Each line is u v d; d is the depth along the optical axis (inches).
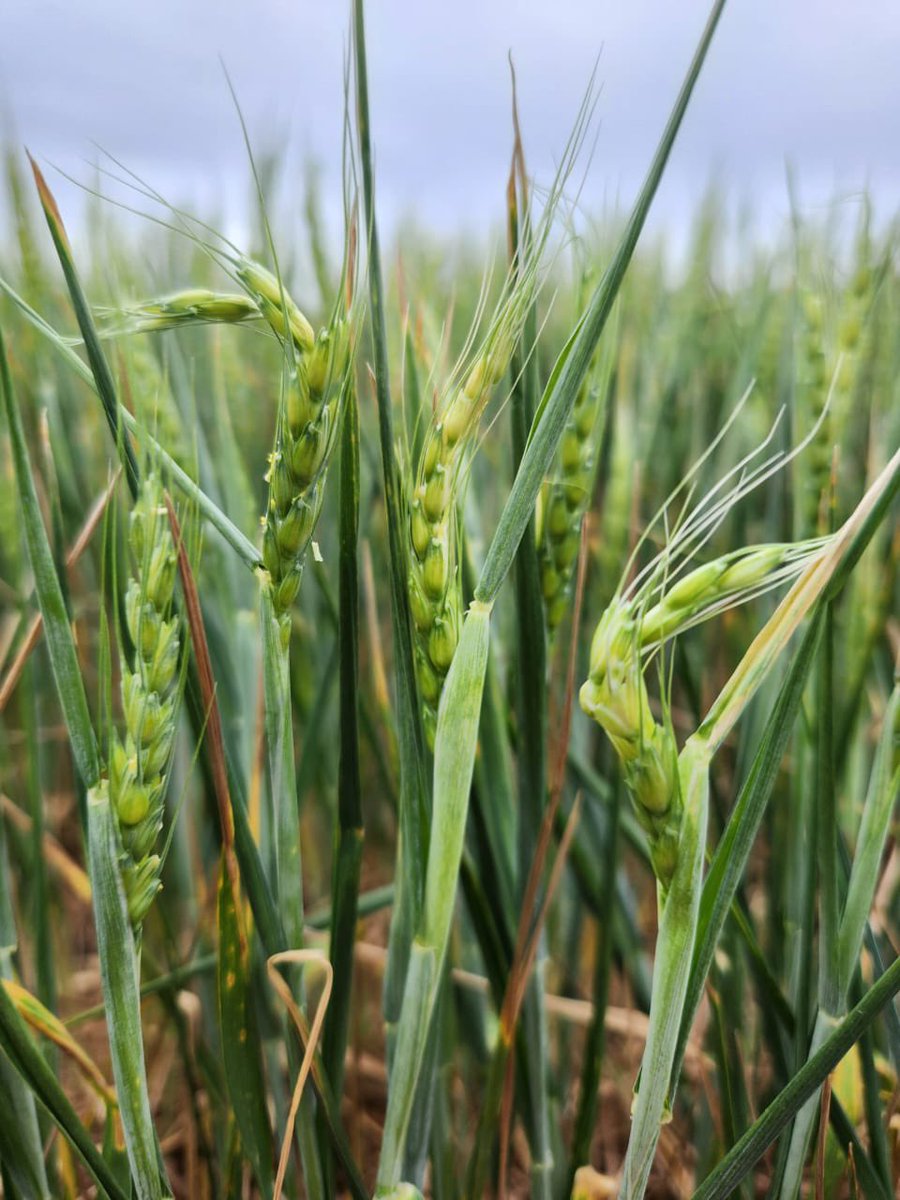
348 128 6.4
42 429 8.6
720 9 5.6
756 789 6.2
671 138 5.8
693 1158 12.3
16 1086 8.2
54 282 14.6
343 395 7.1
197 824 13.5
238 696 12.1
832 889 7.4
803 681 6.1
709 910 6.4
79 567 17.3
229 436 12.1
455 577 6.9
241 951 7.8
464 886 9.0
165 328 7.2
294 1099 7.3
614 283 6.0
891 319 15.0
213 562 12.1
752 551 5.8
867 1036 8.4
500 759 9.5
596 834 11.8
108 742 6.3
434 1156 10.3
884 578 10.1
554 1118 10.9
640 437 13.6
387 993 8.6
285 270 14.4
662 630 5.8
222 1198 10.2
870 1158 9.0
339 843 8.1
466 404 6.6
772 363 15.7
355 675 7.8
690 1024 6.6
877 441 12.5
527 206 7.7
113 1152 9.1
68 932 18.2
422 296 12.7
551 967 14.6
